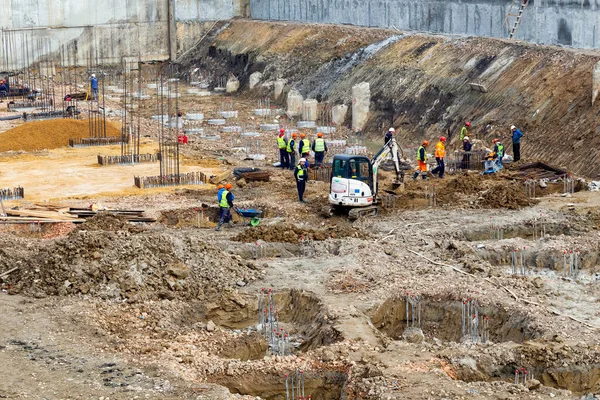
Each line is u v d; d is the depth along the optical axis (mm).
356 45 135750
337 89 128375
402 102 114000
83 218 69750
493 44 111062
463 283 55094
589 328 48688
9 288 54000
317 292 54594
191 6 173000
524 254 61812
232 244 63750
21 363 44281
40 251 57125
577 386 44594
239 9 176750
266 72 147000
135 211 72188
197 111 132625
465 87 107250
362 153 101625
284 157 92250
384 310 52719
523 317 50312
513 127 88250
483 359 45031
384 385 41625
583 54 97750
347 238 65438
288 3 166625
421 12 133250
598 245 62312
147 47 170625
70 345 46594
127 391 41406
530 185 79000
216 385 42156
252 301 54156
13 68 158875
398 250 62625
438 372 43094
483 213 72312
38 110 123625
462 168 89312
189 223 72812
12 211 69812
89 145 103625
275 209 75438
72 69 163875
